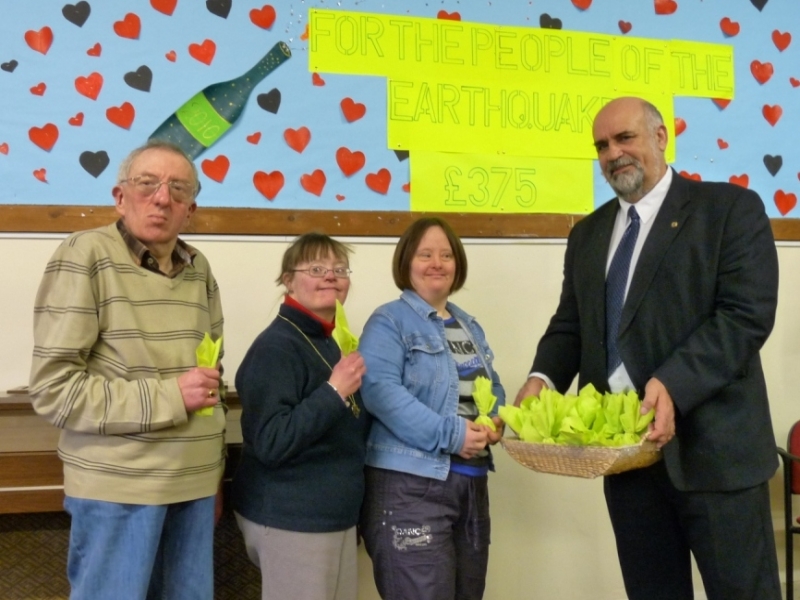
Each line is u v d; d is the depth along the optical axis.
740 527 1.55
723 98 2.62
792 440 2.42
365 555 2.21
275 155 2.22
